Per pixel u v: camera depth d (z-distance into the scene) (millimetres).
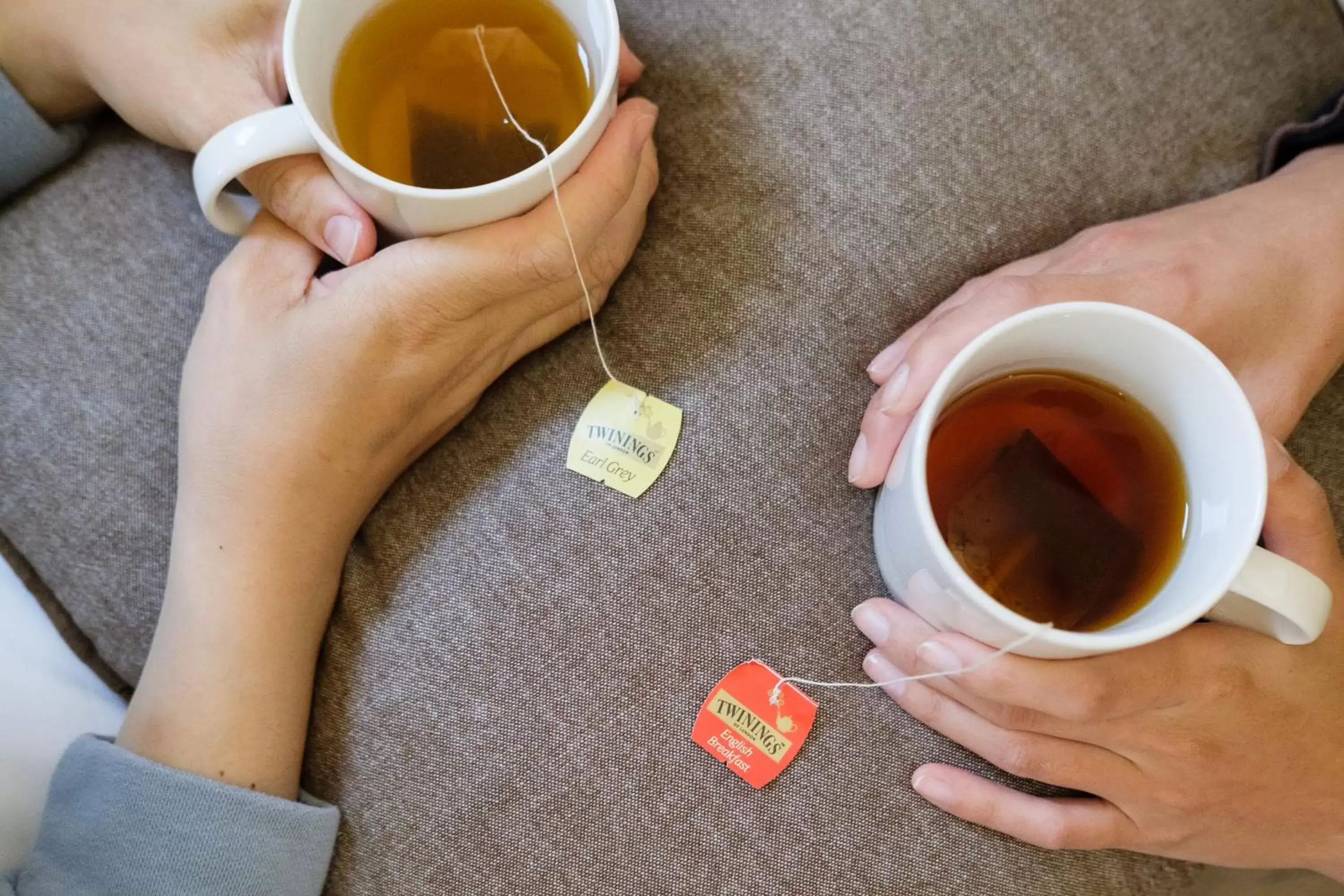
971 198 408
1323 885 451
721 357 402
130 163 430
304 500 382
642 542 391
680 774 381
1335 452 407
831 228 406
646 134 372
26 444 410
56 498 408
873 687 387
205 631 378
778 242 406
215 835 364
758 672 385
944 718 379
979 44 414
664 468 395
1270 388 392
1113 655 356
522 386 408
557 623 388
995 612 319
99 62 403
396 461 396
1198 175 419
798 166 409
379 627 393
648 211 412
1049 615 343
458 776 382
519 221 364
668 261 409
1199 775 376
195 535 383
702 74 415
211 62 403
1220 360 391
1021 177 410
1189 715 369
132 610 406
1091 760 377
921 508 331
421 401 386
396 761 384
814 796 381
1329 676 373
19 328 416
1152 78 418
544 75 367
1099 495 354
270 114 350
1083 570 344
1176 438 345
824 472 396
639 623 387
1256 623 348
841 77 412
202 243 422
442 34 365
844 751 384
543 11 370
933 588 340
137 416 411
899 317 406
